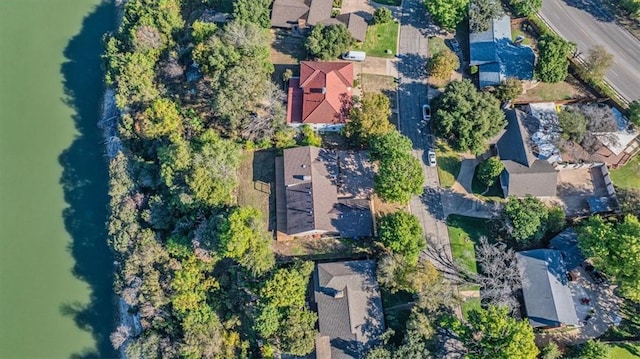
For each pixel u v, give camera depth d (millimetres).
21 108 117125
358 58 105812
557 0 110625
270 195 96188
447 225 94188
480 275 88250
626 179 95438
